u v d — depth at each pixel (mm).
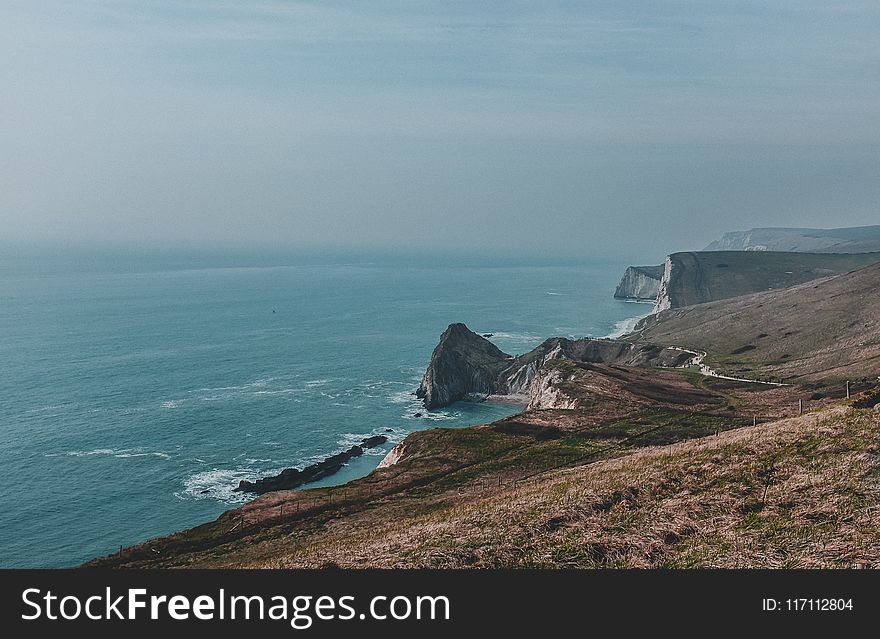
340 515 57281
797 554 23797
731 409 100562
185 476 97438
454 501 53094
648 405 103875
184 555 51375
